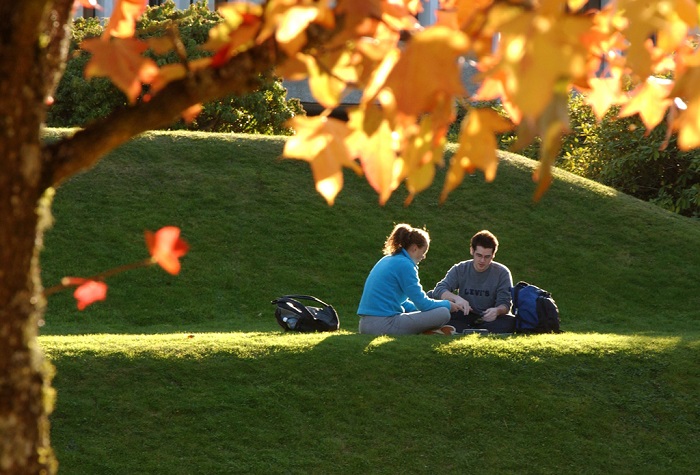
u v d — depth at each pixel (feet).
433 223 70.95
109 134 7.86
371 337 38.09
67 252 62.59
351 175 75.61
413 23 7.36
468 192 74.95
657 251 69.10
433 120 6.95
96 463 28.86
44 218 8.12
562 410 33.14
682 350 37.68
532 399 33.53
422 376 34.42
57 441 29.71
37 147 7.65
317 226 68.80
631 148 83.61
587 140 87.51
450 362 35.32
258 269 63.41
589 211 73.92
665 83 8.45
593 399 33.88
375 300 40.11
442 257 67.21
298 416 31.89
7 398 7.91
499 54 5.79
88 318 56.18
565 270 66.54
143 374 33.42
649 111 8.63
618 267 67.05
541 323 41.65
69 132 76.64
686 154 80.38
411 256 41.11
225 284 61.36
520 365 35.47
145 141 76.95
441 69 5.71
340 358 35.19
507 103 7.40
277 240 66.80
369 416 32.12
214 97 7.89
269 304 59.93
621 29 6.88
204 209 69.26
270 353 35.40
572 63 4.90
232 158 76.28
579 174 87.51
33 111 7.53
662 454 31.60
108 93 91.30
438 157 7.22
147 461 29.22
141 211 67.97
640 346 37.78
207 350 35.32
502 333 41.68
